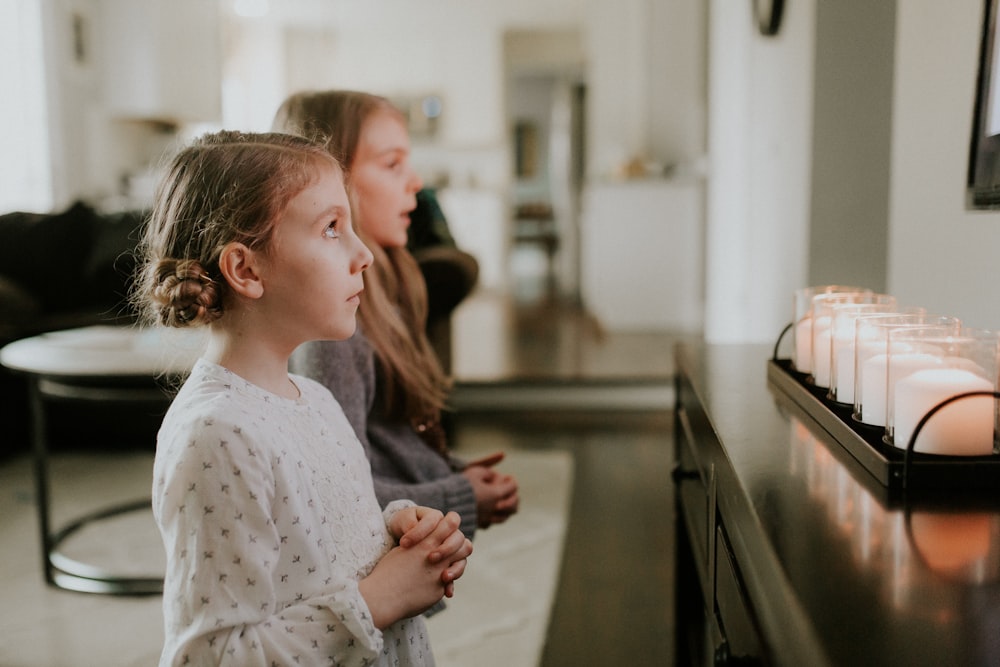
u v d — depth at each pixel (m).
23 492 2.97
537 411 4.14
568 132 9.45
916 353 0.89
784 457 0.89
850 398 1.05
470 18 9.45
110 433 3.49
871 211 1.90
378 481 1.12
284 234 0.74
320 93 1.28
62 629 1.94
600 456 3.32
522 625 1.91
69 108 5.84
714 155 3.85
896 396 0.85
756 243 3.12
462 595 2.08
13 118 5.27
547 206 13.41
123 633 1.91
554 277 11.45
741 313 3.39
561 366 4.54
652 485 2.94
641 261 5.96
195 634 0.63
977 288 1.24
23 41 5.39
